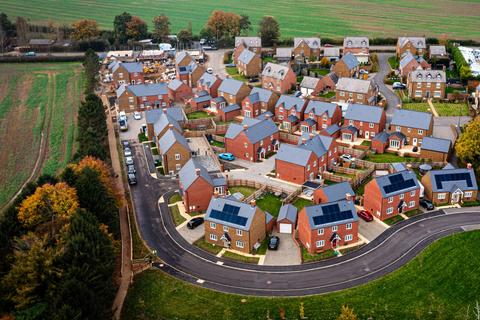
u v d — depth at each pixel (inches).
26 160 6087.6
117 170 5782.5
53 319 3193.9
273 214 4872.0
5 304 3432.6
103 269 3636.8
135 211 5019.7
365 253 4323.3
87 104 6363.2
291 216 4616.1
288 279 4065.0
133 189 5403.5
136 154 6151.6
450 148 5664.4
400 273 4065.0
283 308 3764.8
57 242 3722.9
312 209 4355.3
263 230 4547.2
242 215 4375.0
